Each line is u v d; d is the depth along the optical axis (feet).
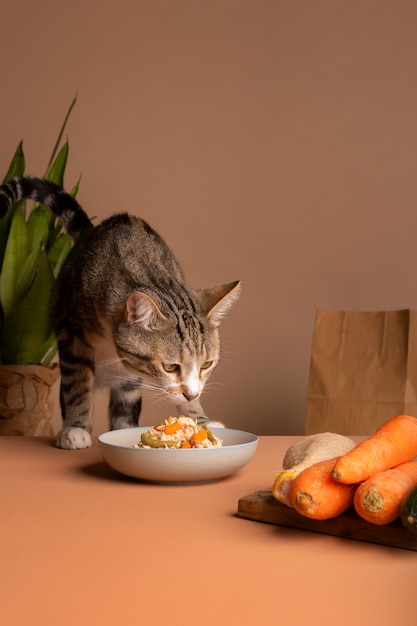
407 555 2.86
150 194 10.94
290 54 10.52
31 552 2.84
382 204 10.28
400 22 10.20
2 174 11.14
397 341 7.55
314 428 7.74
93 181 11.05
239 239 10.69
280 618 2.25
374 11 10.28
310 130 10.48
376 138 10.28
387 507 2.89
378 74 10.28
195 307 6.29
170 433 4.17
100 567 2.67
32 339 8.50
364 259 10.33
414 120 10.18
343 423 7.64
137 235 6.84
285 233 10.55
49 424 8.69
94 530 3.15
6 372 8.31
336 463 3.04
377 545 2.98
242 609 2.31
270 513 3.26
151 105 10.93
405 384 7.44
